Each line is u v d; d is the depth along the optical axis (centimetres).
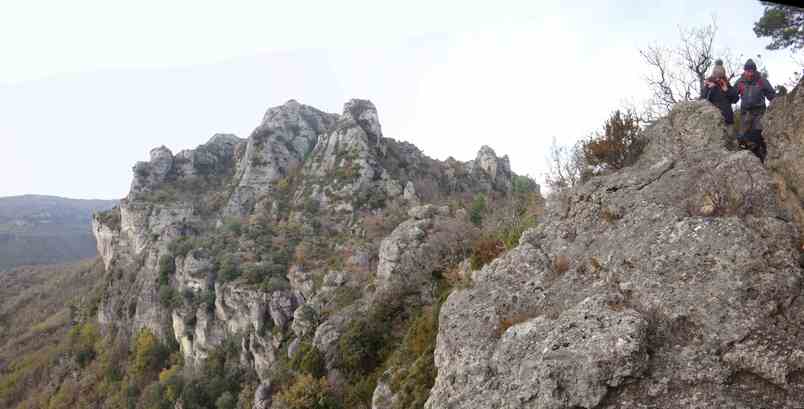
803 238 707
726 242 728
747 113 961
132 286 6650
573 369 682
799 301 635
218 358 4844
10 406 6028
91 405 5438
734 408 571
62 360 6431
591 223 1023
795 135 793
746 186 808
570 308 819
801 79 849
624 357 650
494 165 9525
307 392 2594
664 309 712
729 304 662
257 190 8350
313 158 8525
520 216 2483
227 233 6644
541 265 1011
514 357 791
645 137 1212
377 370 2534
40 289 9444
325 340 3111
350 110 8869
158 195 8150
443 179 9044
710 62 1559
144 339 5722
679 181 923
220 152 10269
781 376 573
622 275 822
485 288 1047
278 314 4512
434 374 1498
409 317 2761
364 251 5341
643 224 885
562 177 1800
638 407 618
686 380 622
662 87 1703
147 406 4650
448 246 2802
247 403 3903
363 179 7400
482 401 772
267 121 9738
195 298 5544
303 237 6362
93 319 7012
